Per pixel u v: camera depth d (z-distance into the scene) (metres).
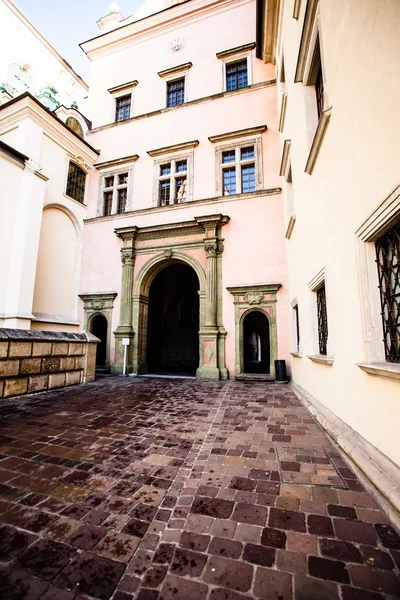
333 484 2.95
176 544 2.11
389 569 1.86
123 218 14.04
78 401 7.03
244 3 13.91
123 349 12.66
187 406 6.52
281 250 11.24
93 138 15.84
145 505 2.62
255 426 4.96
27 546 2.09
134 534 2.22
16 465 3.46
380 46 2.54
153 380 10.81
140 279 13.12
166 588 1.74
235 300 11.42
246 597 1.67
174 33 15.03
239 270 11.61
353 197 3.34
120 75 16.05
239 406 6.51
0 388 6.96
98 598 1.67
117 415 5.73
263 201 11.78
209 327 11.33
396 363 2.73
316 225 5.21
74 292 14.09
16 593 1.69
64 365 9.05
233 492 2.83
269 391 8.49
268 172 12.06
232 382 10.37
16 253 10.93
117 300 13.39
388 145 2.48
